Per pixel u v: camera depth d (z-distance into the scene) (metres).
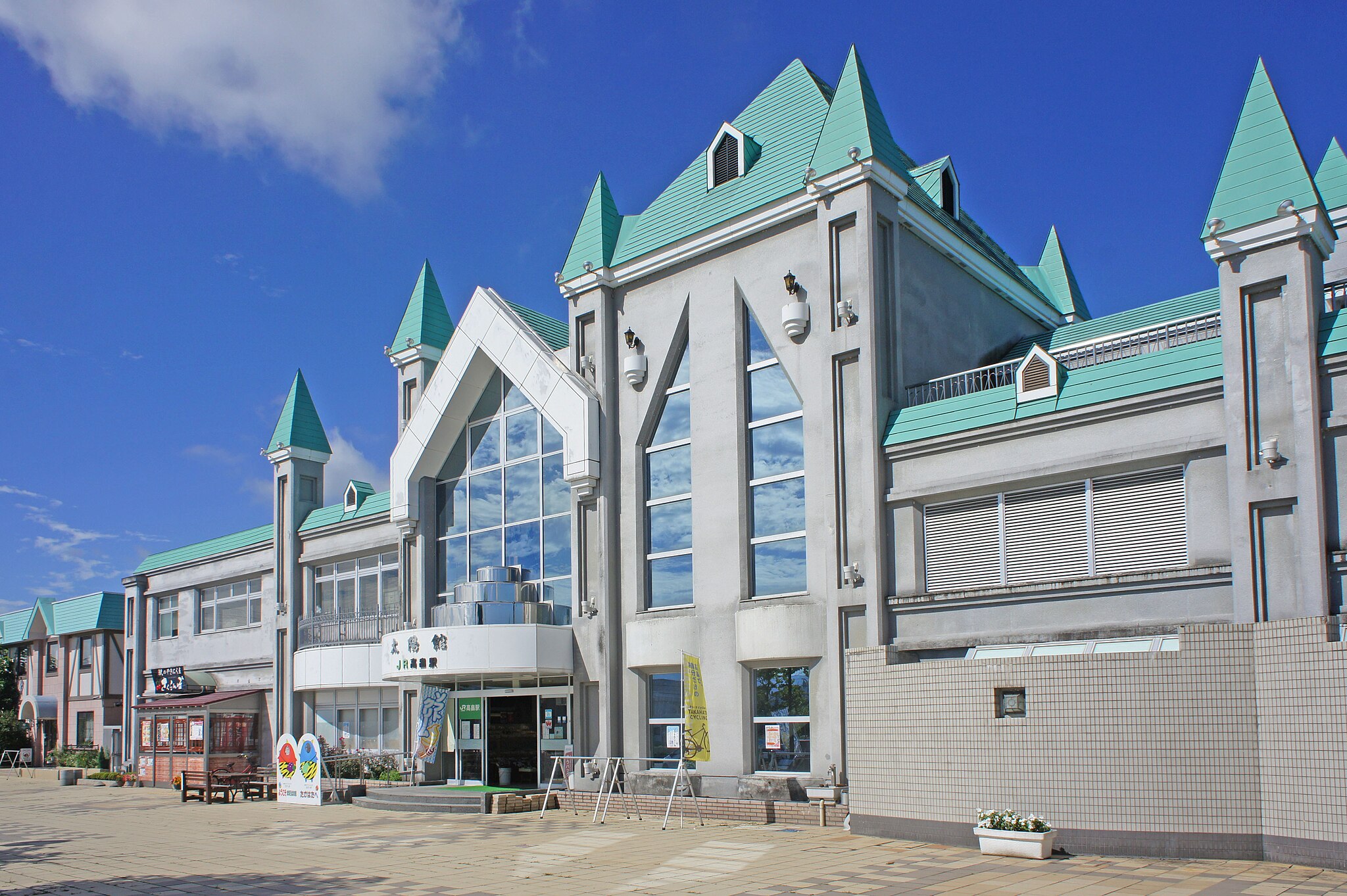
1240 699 13.05
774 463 20.89
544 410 24.36
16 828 22.02
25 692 51.97
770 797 19.34
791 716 19.70
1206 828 13.02
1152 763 13.42
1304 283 14.25
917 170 25.06
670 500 22.58
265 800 27.53
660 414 23.19
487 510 26.94
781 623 19.48
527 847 16.31
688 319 22.77
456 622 24.14
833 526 19.06
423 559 27.75
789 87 23.78
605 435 23.47
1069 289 28.67
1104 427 16.27
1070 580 16.20
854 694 16.70
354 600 31.73
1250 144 15.14
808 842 15.80
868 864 13.54
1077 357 19.34
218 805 26.67
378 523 30.72
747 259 21.72
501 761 25.09
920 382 20.48
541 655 22.95
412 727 27.92
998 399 17.59
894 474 18.67
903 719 15.88
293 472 34.03
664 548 22.59
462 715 26.08
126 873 14.91
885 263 20.02
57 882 14.20
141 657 40.97
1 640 53.56
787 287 20.34
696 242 22.36
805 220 20.80
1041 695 14.31
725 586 20.88
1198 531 15.12
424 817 21.59
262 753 33.38
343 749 30.16
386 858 15.62
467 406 27.42
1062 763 14.02
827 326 19.80
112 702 45.78
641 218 24.50
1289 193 14.44
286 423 34.59
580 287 24.28
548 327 28.33
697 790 20.58
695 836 17.09
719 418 21.61
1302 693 12.52
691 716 18.30
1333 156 20.56
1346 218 19.95
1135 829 13.40
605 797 21.55
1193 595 15.10
